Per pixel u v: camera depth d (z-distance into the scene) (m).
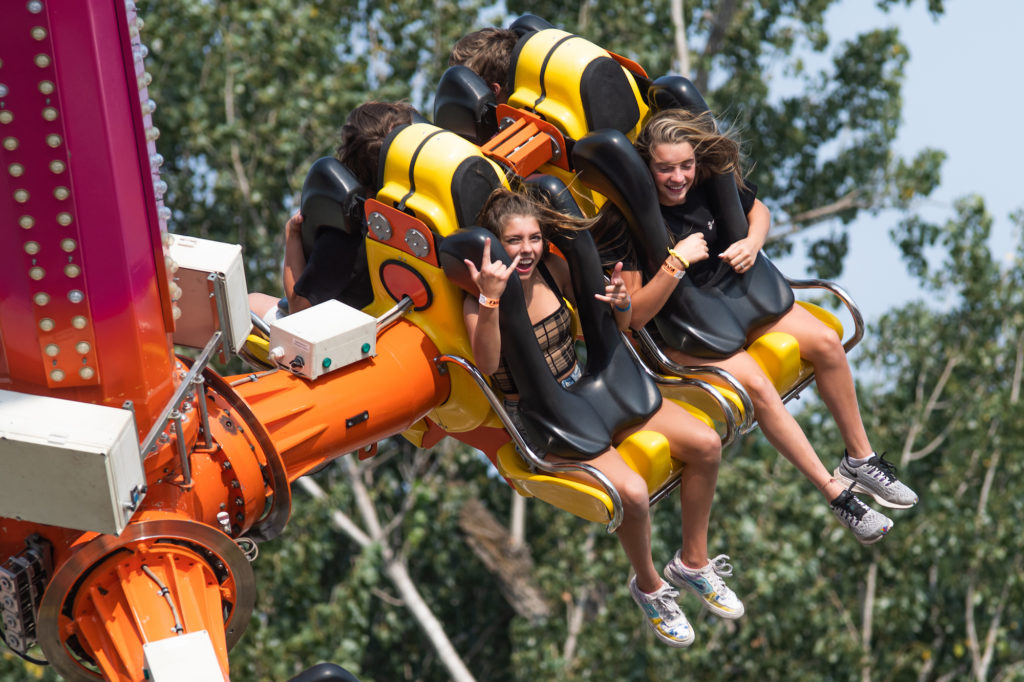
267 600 48.19
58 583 11.00
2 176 9.98
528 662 53.88
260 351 15.88
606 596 57.53
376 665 62.88
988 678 60.31
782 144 60.84
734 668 53.22
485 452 15.73
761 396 15.96
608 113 15.73
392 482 55.19
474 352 13.80
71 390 10.91
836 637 52.75
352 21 54.16
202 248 12.47
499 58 16.77
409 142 14.18
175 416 11.25
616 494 13.88
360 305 15.55
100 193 10.29
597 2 56.00
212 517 12.03
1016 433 56.84
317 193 15.11
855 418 17.23
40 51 9.72
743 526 49.84
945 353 61.75
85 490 9.87
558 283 15.11
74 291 10.48
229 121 48.00
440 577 60.88
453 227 13.95
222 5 48.53
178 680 10.12
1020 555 56.91
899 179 60.59
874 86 61.34
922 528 55.75
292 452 13.07
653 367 16.39
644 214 15.06
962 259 61.41
